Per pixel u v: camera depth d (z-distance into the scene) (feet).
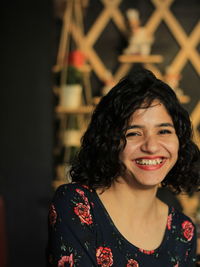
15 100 7.32
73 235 2.81
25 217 7.28
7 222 7.24
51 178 7.36
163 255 3.02
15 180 7.29
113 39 8.55
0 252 6.51
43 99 7.36
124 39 8.53
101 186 2.99
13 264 7.23
